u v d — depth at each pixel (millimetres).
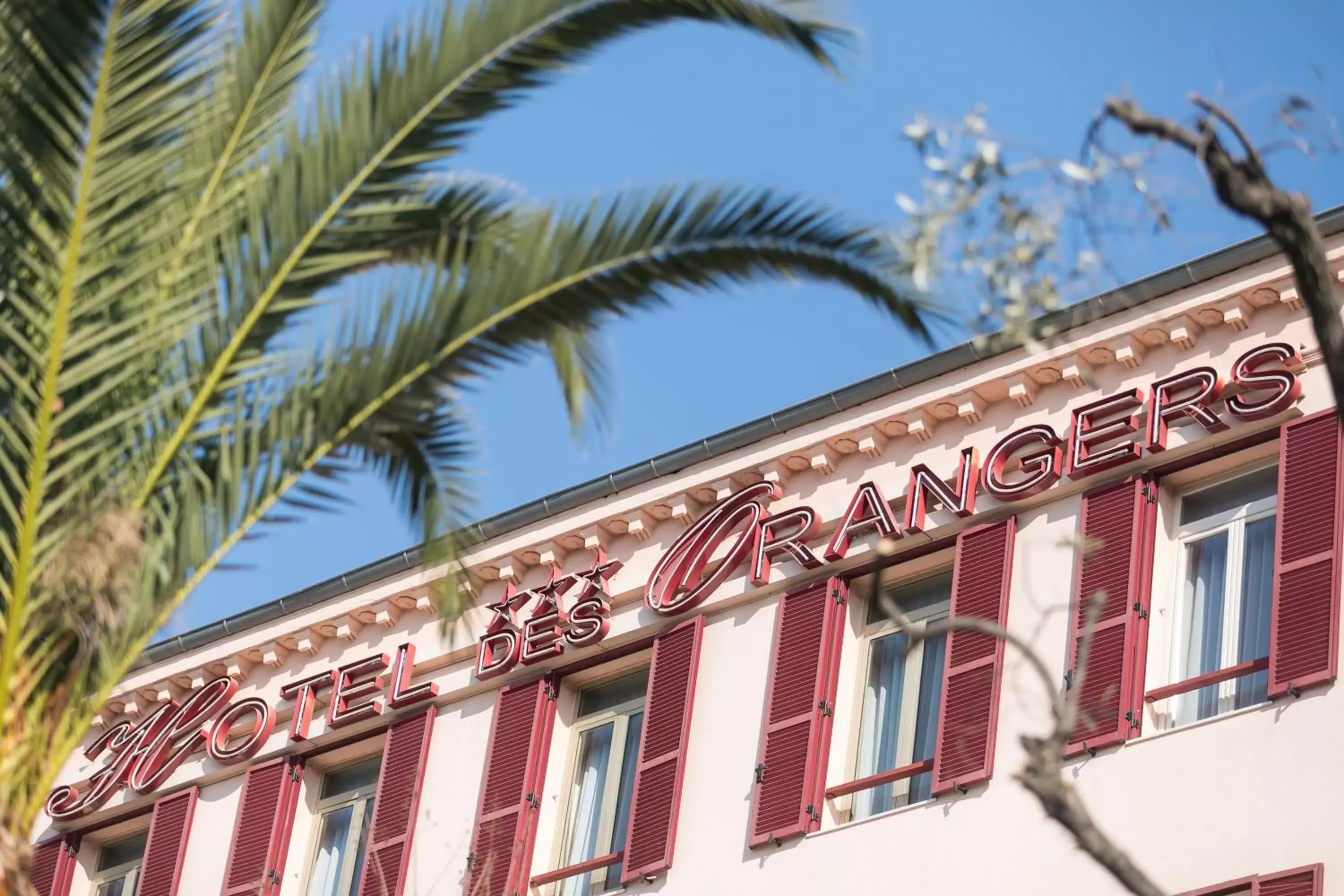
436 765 31141
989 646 26047
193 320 14320
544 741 30109
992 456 27109
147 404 14164
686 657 28969
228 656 34312
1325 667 23203
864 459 28703
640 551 30531
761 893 26328
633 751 29688
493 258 15766
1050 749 10266
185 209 14664
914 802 26250
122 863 35188
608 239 15375
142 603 13852
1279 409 24953
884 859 25484
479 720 31203
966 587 26625
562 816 29797
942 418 28109
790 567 28797
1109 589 25391
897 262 15070
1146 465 26078
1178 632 25156
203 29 14727
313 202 14797
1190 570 25547
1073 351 26828
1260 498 25438
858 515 28109
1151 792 23656
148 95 14359
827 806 26688
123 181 14203
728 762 27859
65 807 35188
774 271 15562
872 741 27172
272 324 14727
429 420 16578
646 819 28062
